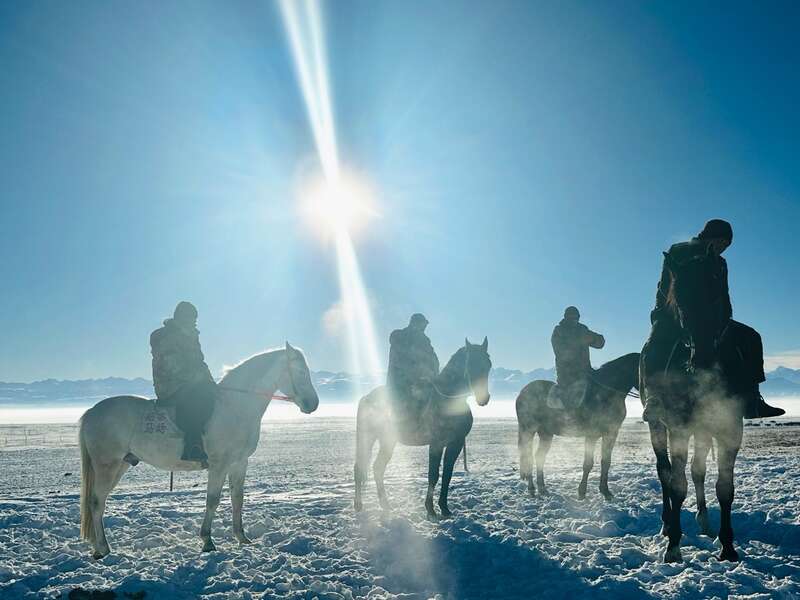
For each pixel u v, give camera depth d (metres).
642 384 8.81
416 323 11.62
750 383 7.94
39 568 8.45
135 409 9.17
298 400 9.94
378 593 7.45
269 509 12.90
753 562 7.89
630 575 7.64
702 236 8.18
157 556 9.07
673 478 8.09
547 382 13.70
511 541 9.35
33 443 54.88
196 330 9.43
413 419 11.38
